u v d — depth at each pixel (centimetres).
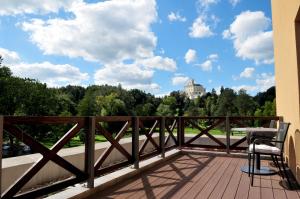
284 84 528
